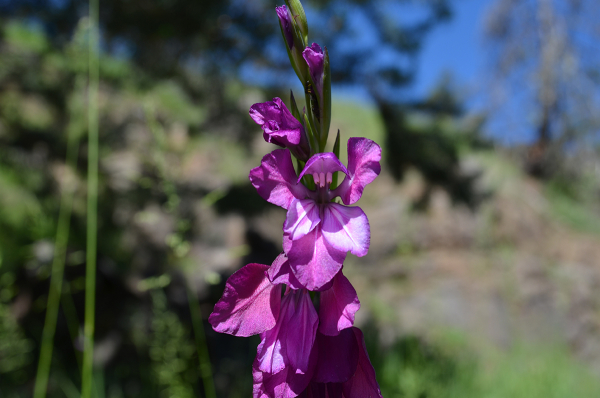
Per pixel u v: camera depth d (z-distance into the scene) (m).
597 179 16.19
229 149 6.34
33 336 5.43
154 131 3.26
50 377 5.40
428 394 5.11
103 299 6.10
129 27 5.45
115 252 5.98
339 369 1.15
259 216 6.00
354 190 1.19
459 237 9.91
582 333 8.62
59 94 5.22
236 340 6.39
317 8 5.55
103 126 5.48
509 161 16.09
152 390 5.44
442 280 8.99
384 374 5.87
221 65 5.83
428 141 5.62
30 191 5.56
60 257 3.74
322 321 1.15
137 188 5.30
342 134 10.95
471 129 6.36
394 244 9.51
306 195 1.21
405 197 9.89
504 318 8.48
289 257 1.09
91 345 2.81
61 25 5.31
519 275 9.36
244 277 1.19
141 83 5.62
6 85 5.39
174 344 4.00
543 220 11.91
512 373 6.73
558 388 6.48
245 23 5.54
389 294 8.72
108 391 5.66
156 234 5.64
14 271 5.24
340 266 1.08
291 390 1.14
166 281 3.11
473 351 7.50
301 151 1.21
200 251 6.75
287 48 1.25
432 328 7.98
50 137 5.54
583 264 10.48
